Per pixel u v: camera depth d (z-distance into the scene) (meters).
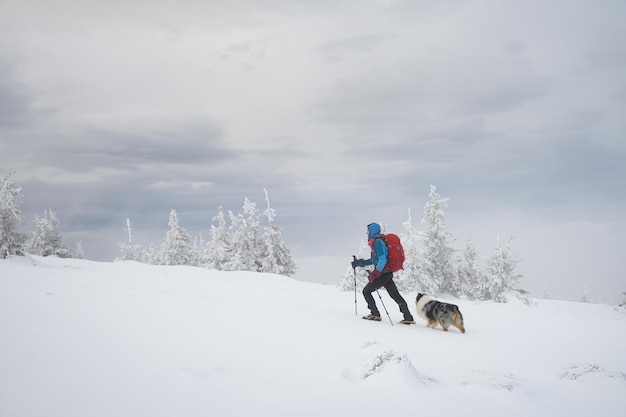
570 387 4.30
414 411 3.21
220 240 43.12
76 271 12.67
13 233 15.19
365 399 3.39
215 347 4.64
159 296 8.26
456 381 4.14
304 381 3.75
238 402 2.97
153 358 3.86
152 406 2.73
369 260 8.98
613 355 6.38
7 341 3.85
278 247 42.50
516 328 9.72
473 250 35.09
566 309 22.52
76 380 3.04
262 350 4.75
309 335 5.93
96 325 5.05
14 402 2.54
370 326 7.46
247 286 14.41
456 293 28.84
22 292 7.15
